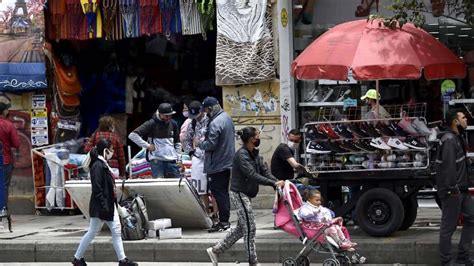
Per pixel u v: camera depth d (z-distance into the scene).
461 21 34.75
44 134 41.78
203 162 35.28
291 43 39.22
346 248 27.25
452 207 26.78
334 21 39.41
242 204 27.19
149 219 34.06
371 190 30.16
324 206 31.11
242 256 30.53
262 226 34.22
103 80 44.19
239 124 39.56
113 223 28.94
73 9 41.31
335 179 30.97
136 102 44.44
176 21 40.25
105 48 44.25
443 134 26.92
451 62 29.73
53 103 42.06
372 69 28.92
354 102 39.09
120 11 40.81
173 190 32.44
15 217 40.88
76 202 34.69
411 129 29.62
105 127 36.75
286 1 38.91
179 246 31.22
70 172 40.44
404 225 31.77
